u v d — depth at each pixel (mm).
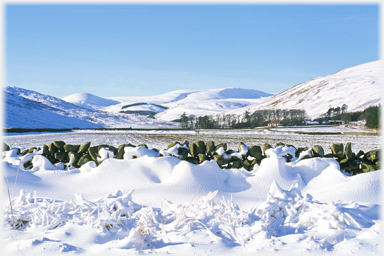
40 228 4301
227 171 7438
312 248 3627
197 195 6273
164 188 6523
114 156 8188
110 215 4613
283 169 7254
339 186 6691
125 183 6871
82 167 7707
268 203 4918
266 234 3971
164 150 8508
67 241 3951
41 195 6402
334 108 167875
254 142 33219
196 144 8477
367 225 4324
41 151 8703
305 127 107938
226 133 65438
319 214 4516
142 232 4059
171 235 4082
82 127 133250
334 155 8375
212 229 4266
